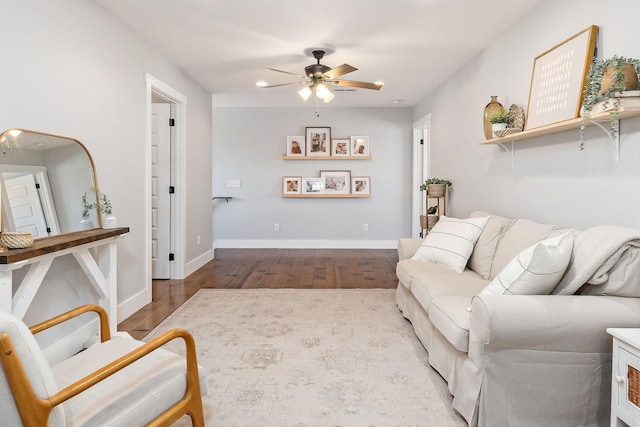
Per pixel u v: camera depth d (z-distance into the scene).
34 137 2.18
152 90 3.74
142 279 3.46
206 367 2.29
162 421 1.35
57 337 2.40
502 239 2.68
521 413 1.62
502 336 1.54
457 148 4.39
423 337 2.52
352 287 4.14
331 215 6.69
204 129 5.19
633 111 1.76
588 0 2.21
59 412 1.06
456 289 2.29
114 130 3.00
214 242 6.70
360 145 6.59
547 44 2.63
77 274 2.58
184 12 2.94
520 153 2.98
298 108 6.59
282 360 2.39
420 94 5.60
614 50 2.02
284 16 3.00
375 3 2.78
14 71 2.05
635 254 1.59
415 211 6.50
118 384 1.31
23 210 2.07
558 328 1.54
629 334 1.38
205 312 3.29
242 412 1.84
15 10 2.04
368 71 4.42
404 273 2.94
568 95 2.29
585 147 2.25
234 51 3.77
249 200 6.68
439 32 3.29
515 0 2.71
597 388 1.61
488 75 3.57
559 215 2.50
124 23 3.12
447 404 1.92
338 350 2.54
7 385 0.96
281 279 4.50
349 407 1.89
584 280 1.67
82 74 2.61
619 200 1.99
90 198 2.60
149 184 3.55
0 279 1.69
